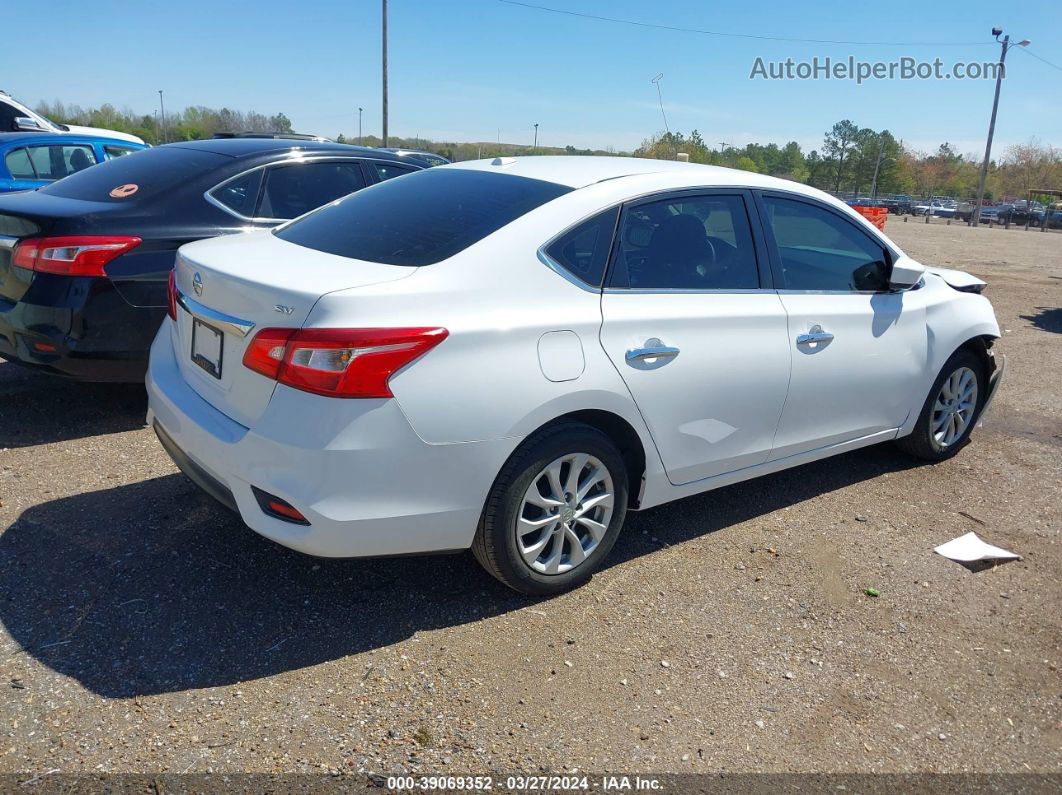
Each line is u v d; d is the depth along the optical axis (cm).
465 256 302
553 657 299
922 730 277
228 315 298
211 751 245
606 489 338
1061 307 1181
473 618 319
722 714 277
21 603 308
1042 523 439
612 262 333
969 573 382
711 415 362
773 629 327
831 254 421
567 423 318
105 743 245
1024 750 272
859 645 321
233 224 509
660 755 256
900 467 504
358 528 279
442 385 281
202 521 377
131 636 294
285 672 281
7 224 454
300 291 274
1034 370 771
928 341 464
